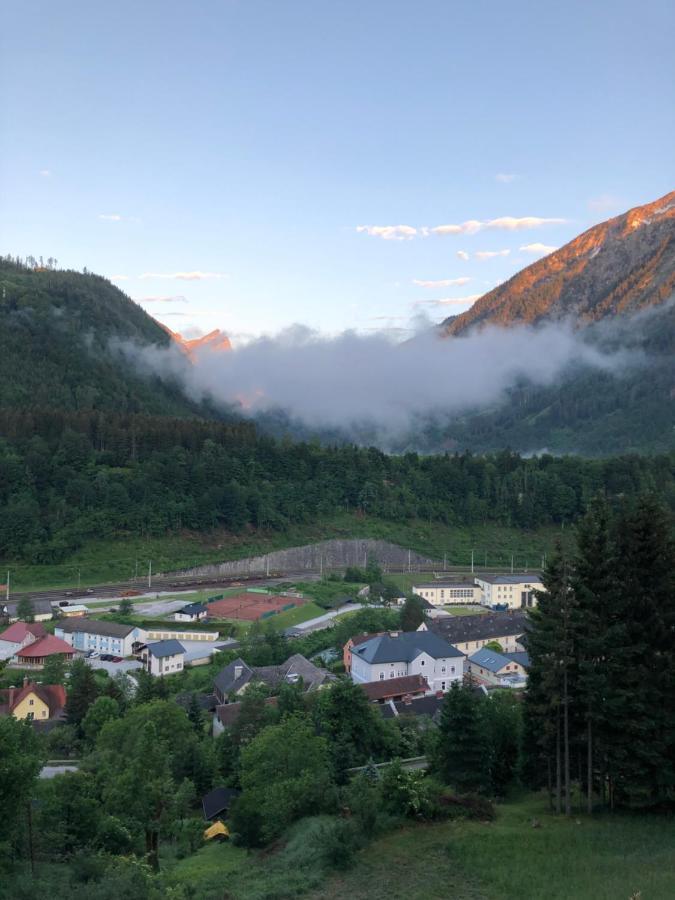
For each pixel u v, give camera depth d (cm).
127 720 7469
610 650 4997
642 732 4972
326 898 4112
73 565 19525
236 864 5012
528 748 5778
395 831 4978
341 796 5566
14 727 5384
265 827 5416
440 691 11206
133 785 5256
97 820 5284
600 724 5141
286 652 13300
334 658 13225
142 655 13550
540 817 5216
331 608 17175
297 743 5894
